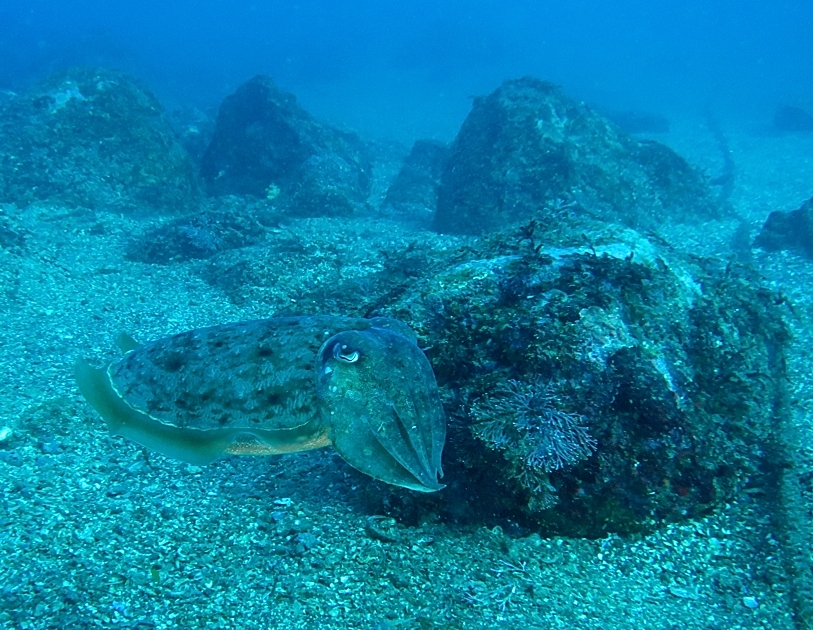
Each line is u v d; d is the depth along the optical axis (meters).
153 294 2.00
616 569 0.81
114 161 2.82
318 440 0.52
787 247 2.52
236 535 0.83
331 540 0.82
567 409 0.83
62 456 1.00
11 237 2.10
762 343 1.26
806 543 0.84
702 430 0.90
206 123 4.37
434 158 3.76
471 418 0.85
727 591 0.80
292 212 3.08
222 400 0.54
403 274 1.72
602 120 2.99
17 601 0.69
